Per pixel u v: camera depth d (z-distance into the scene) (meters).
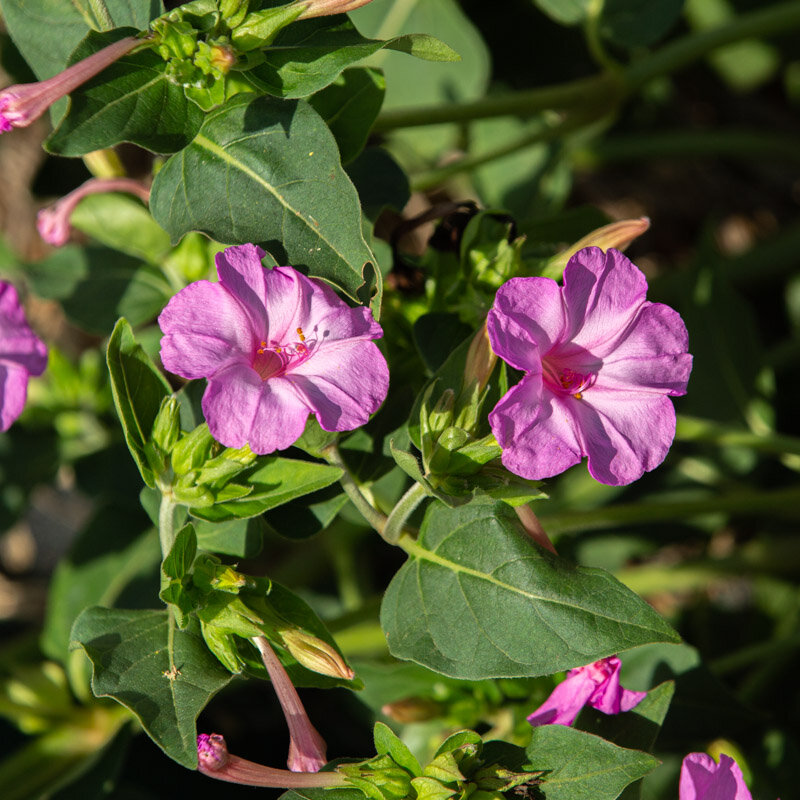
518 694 0.54
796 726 0.59
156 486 0.50
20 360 0.48
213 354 0.49
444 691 0.54
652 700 0.51
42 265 0.56
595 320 0.50
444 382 0.50
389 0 0.60
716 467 0.62
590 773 0.49
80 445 0.60
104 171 0.53
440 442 0.49
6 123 0.48
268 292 0.49
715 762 0.50
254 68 0.49
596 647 0.49
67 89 0.48
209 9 0.49
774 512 0.57
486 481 0.49
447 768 0.49
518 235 0.53
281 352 0.49
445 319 0.52
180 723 0.49
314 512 0.51
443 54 0.49
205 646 0.50
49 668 0.57
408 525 0.51
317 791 0.50
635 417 0.50
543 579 0.49
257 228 0.49
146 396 0.50
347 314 0.49
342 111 0.52
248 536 0.51
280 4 0.50
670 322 0.50
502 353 0.49
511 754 0.50
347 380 0.49
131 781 0.58
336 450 0.51
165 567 0.49
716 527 0.61
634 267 0.50
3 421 0.48
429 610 0.50
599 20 0.58
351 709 0.60
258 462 0.50
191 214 0.50
